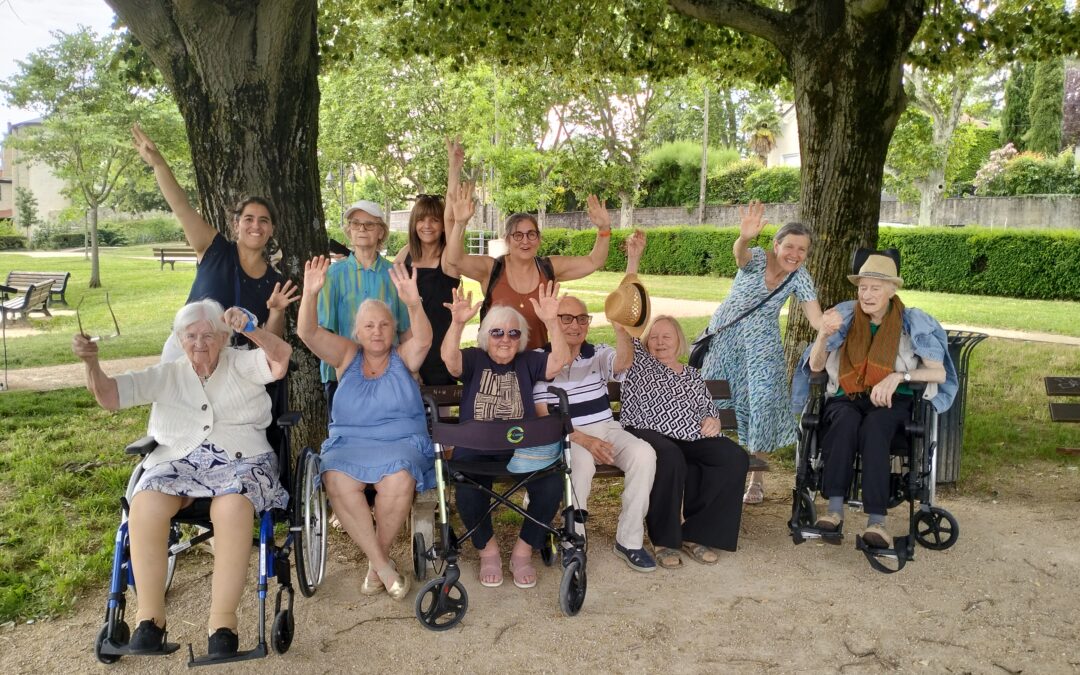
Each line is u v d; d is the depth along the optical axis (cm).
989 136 4056
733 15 720
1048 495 588
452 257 494
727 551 488
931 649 371
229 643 330
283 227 550
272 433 418
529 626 393
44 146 2264
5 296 1616
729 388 548
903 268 2228
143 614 332
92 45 2123
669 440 479
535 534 438
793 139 4709
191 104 536
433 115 2862
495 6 912
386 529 419
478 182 3547
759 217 524
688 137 5334
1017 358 1112
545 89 2820
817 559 477
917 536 486
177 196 450
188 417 379
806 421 474
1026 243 1962
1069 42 934
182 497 359
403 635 384
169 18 523
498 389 427
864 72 689
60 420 823
